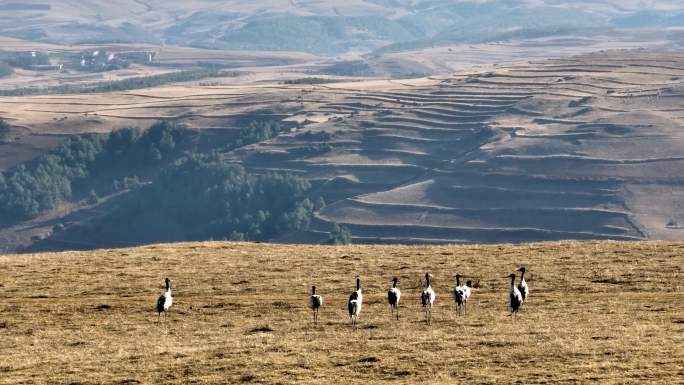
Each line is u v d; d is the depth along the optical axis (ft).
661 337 426.51
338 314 517.96
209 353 430.20
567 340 428.15
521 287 502.79
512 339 432.66
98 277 645.51
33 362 426.92
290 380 378.53
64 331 500.74
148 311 545.44
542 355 402.11
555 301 533.96
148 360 421.59
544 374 372.58
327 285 602.44
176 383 383.65
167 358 424.05
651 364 378.94
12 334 499.51
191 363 412.57
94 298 587.68
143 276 646.74
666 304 513.04
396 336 453.17
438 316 501.56
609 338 430.20
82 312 547.49
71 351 451.12
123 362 420.77
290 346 437.58
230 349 435.53
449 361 399.03
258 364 405.59
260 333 477.36
